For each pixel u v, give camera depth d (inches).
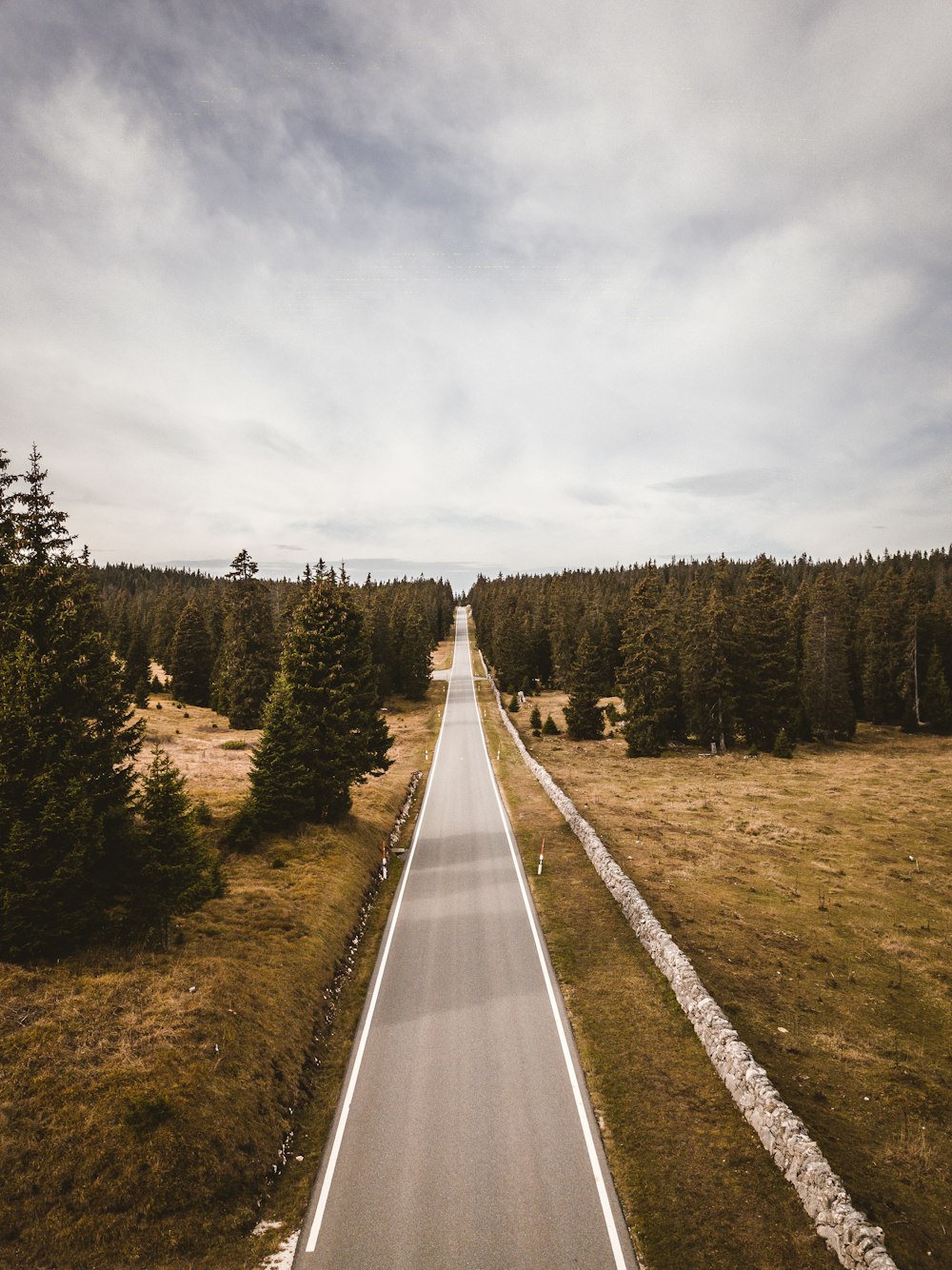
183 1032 511.5
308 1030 595.5
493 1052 573.3
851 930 834.8
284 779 1008.2
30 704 556.7
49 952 574.2
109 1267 360.8
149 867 616.1
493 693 3513.8
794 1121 446.6
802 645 2753.4
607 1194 417.7
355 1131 479.8
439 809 1433.3
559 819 1315.2
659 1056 568.4
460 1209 405.7
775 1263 370.9
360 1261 370.3
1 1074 439.5
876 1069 558.9
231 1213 401.7
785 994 675.4
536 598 4980.3
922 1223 402.3
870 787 1601.9
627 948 768.3
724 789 1589.6
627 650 2092.8
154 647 3939.5
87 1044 480.7
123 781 645.9
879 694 2615.7
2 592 593.9
